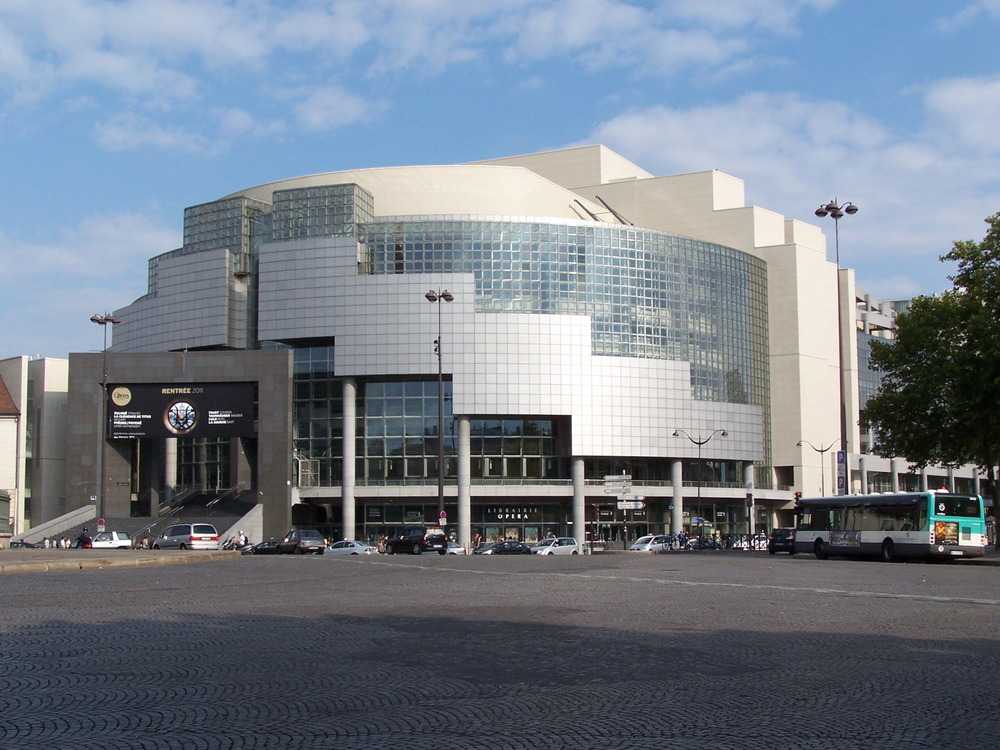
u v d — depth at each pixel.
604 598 23.06
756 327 112.06
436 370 91.38
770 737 9.35
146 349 100.44
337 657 13.90
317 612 19.70
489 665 13.26
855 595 24.20
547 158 124.00
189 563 39.06
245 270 96.44
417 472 92.81
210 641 15.41
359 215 94.81
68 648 14.58
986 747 9.05
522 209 102.50
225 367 87.31
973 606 21.36
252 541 84.31
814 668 13.05
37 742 9.02
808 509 57.94
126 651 14.32
